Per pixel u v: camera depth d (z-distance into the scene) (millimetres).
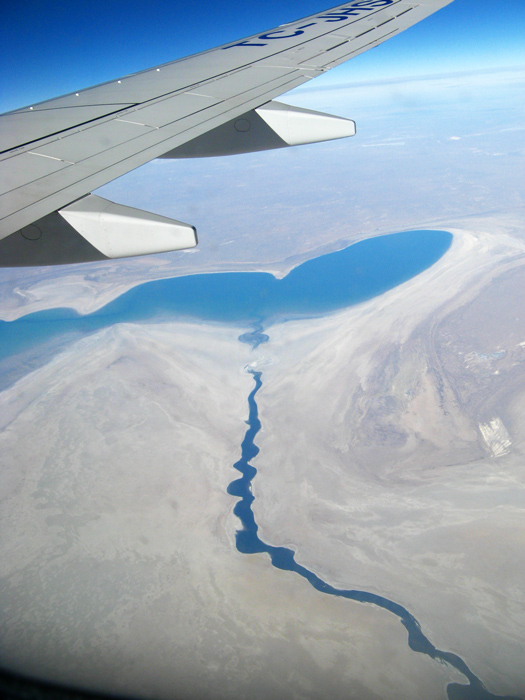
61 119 5680
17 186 4133
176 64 7512
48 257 4215
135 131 5117
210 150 6867
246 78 6328
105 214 3906
